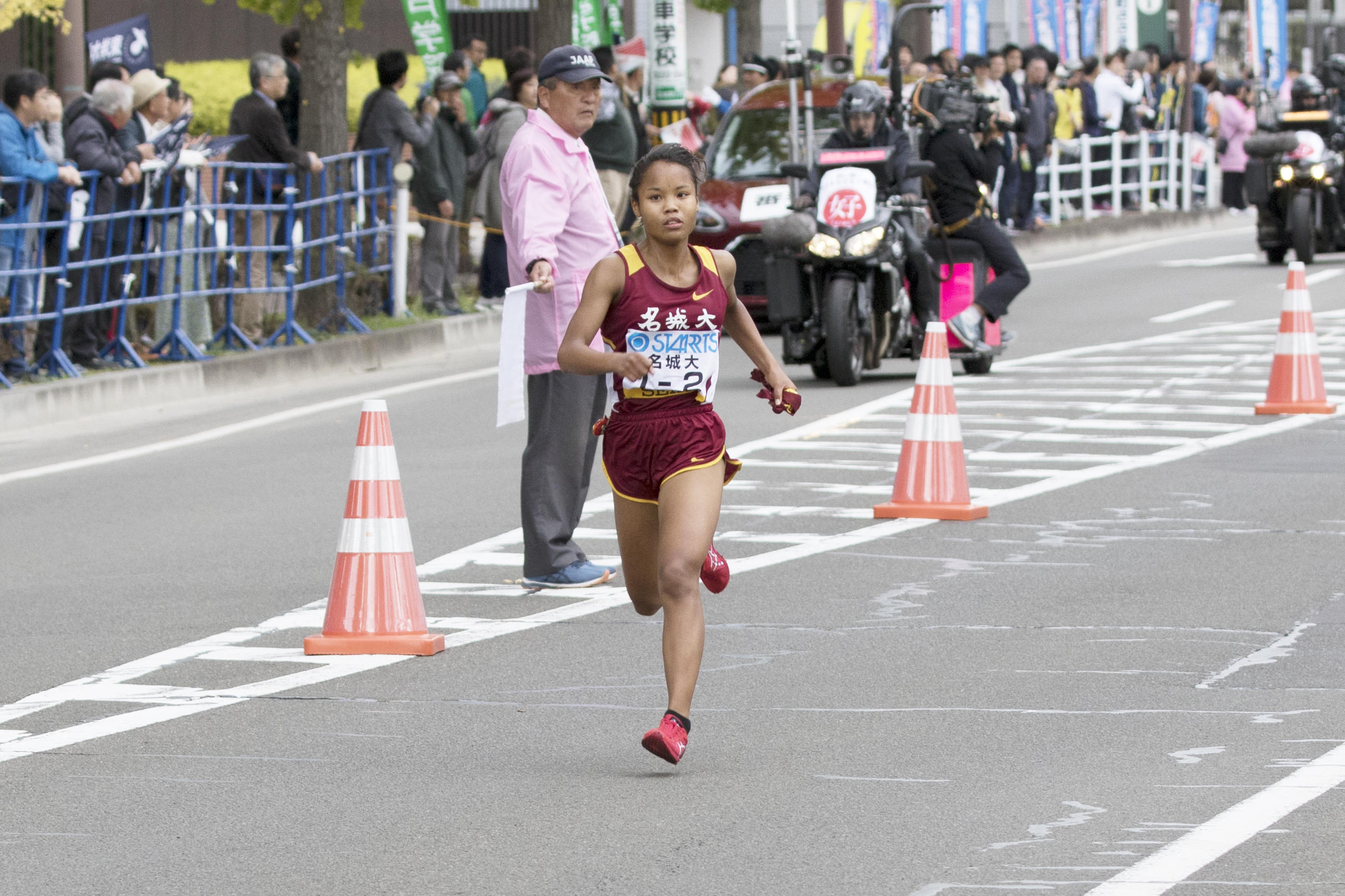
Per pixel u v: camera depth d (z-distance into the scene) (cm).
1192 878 1419
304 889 1452
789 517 3006
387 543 2259
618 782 1716
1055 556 2681
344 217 5278
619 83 6006
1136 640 2194
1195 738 1797
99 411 4394
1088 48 10694
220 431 4144
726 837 1549
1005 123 7162
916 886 1420
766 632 2284
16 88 4184
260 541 2953
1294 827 1528
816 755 1783
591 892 1427
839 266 4359
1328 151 7281
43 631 2403
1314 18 15762
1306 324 3975
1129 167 9756
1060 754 1759
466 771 1764
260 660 2217
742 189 5709
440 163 5588
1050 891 1401
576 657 2195
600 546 2856
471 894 1432
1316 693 1947
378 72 5462
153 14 11050
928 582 2533
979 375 4644
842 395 4297
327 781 1741
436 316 5641
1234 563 2606
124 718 1975
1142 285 6838
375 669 2159
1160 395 4234
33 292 4312
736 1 9056
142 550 2923
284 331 5081
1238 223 10588
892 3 8956
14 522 3194
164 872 1502
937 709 1931
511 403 2330
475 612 2439
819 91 6084
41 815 1653
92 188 4394
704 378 1831
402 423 4159
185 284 4775
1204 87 10888
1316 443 3584
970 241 4559
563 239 2531
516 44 10981
